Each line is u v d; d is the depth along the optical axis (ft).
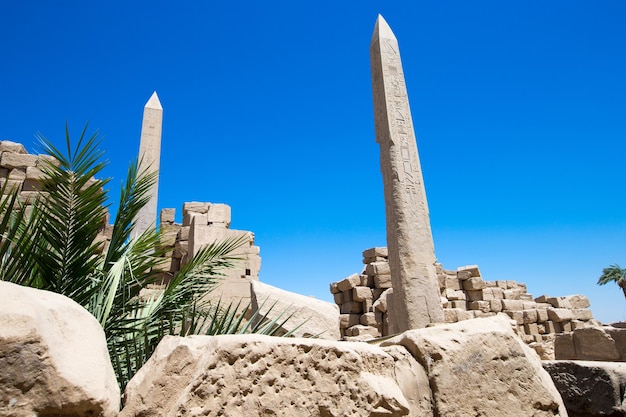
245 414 5.98
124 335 9.80
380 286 48.83
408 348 8.07
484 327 8.53
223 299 29.17
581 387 10.86
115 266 10.76
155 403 5.83
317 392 6.53
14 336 4.76
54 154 11.14
